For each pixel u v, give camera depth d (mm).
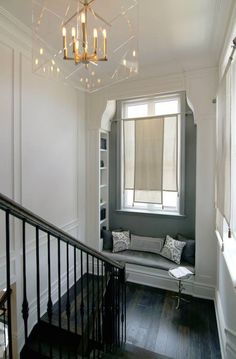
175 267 3463
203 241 3328
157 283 3629
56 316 2807
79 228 3949
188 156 3904
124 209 4434
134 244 4125
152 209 4281
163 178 4082
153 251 3984
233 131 1915
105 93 3922
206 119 3246
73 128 3699
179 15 2277
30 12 2234
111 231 4297
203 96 3246
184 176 3910
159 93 3582
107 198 4516
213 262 3275
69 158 3604
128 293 3488
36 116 2840
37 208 2883
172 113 4035
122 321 2518
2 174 2373
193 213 3912
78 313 2811
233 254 2094
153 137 4109
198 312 3045
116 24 2389
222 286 2615
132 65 2588
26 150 2686
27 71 2662
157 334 2662
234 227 1904
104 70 3232
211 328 2756
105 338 2238
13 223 2465
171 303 3246
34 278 2789
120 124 4336
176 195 4066
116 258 3873
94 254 1777
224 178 2203
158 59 3191
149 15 2273
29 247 2709
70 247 3625
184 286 3451
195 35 2623
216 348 2463
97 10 2188
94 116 4031
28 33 2518
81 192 3996
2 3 2119
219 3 2098
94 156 4074
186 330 2725
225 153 2150
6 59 2385
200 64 3203
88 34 2484
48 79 3043
